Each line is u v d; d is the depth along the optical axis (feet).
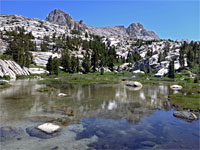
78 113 46.75
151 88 121.70
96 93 87.20
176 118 44.39
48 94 79.05
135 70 422.41
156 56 415.85
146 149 26.48
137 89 112.16
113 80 201.87
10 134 30.76
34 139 29.09
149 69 349.61
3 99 64.64
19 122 37.60
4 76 175.63
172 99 71.41
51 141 28.53
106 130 34.65
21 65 253.85
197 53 387.34
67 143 27.96
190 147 27.45
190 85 150.51
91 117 43.52
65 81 169.78
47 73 289.33
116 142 28.91
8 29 578.25
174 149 26.58
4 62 207.31
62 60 360.28
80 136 31.14
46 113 45.62
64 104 57.93
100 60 429.79
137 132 33.91
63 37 560.20
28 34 485.56
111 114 46.91
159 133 33.63
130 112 49.78
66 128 35.06
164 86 139.85
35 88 100.99
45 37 506.48
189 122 41.09
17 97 69.62
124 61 514.68
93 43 563.89
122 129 35.47
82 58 426.10
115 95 81.51
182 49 435.12
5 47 368.89
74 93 85.56
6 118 40.32
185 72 299.99
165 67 321.32
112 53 537.65
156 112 50.49
